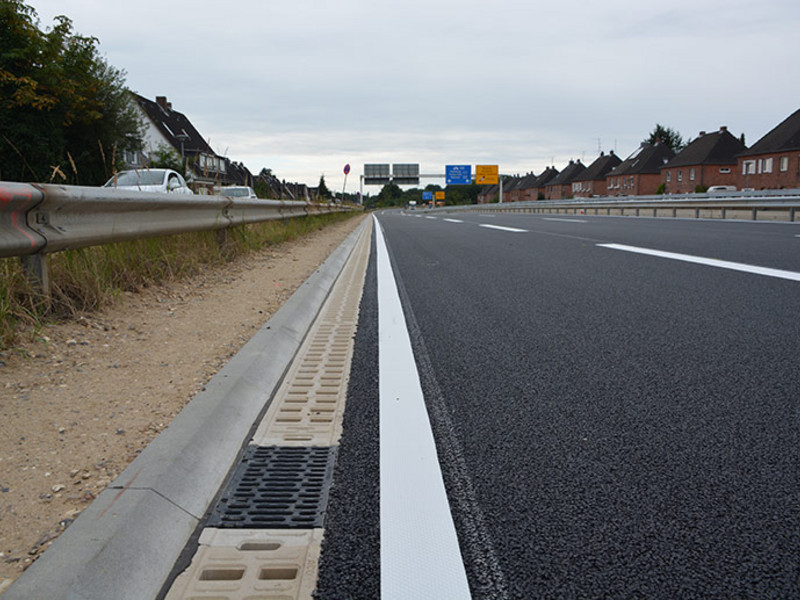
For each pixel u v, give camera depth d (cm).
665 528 174
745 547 164
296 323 449
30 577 145
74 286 421
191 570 162
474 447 232
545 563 159
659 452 222
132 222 509
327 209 2241
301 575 157
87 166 2644
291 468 222
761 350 350
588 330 415
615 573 154
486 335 414
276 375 336
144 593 151
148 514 177
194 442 225
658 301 509
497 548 166
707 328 407
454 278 707
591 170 9769
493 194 15488
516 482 203
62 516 177
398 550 167
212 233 772
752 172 5847
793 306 467
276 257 894
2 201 321
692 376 307
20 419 247
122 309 448
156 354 348
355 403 287
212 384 289
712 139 6962
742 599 143
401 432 250
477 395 292
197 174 954
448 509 187
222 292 563
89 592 143
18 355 321
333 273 776
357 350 388
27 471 204
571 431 244
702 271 671
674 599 144
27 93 2189
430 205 12925
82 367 317
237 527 183
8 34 2294
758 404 266
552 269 745
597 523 177
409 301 563
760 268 677
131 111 2920
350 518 185
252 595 150
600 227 1631
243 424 262
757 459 215
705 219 2103
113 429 240
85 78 2538
